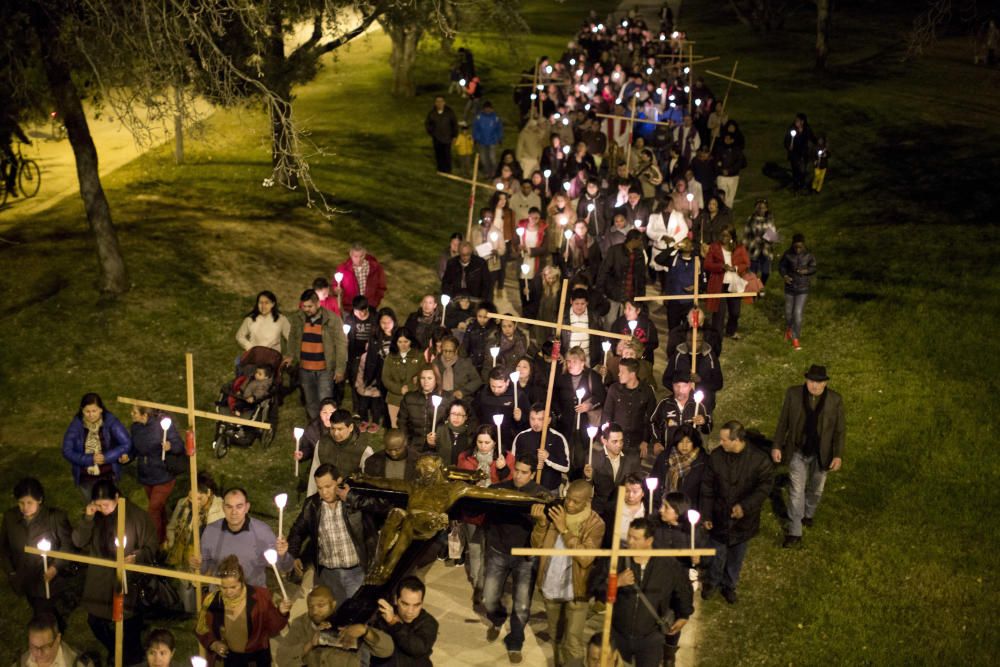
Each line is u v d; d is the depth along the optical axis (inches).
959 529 500.7
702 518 432.1
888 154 1120.2
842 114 1293.1
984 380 638.5
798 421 476.1
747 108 1349.7
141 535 393.7
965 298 748.6
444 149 1060.5
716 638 429.7
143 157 1023.6
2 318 684.1
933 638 428.8
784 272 693.3
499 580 401.7
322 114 1284.4
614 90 1192.2
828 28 1523.1
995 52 1526.8
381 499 407.8
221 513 424.5
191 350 673.6
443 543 458.0
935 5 1098.7
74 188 932.0
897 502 523.5
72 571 418.0
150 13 619.5
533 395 515.8
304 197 951.0
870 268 821.2
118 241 781.3
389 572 380.2
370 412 591.5
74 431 455.5
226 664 353.7
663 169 994.7
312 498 398.6
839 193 1017.5
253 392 560.7
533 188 820.6
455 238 657.6
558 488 453.4
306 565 468.4
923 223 901.2
